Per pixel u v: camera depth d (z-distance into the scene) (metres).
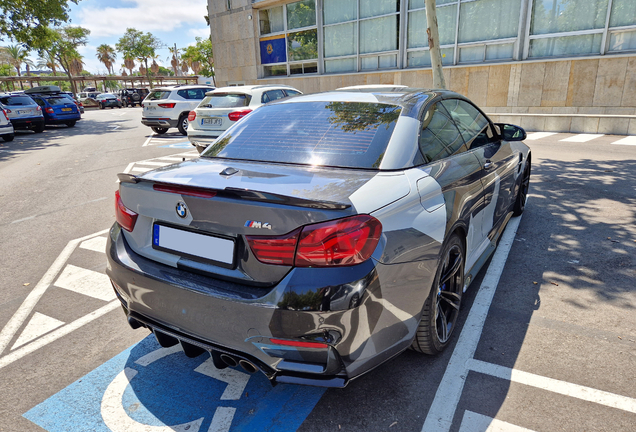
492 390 2.27
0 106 15.20
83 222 5.60
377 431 2.04
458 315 3.00
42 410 2.25
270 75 23.66
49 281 3.84
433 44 9.84
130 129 18.94
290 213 1.78
